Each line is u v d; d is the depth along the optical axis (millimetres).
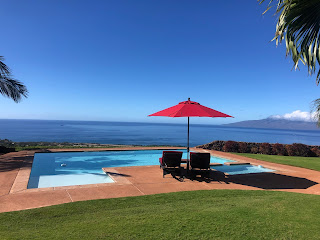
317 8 3264
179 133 98250
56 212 3963
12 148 13328
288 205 4477
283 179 7500
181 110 7168
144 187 5953
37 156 11914
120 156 13172
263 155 14180
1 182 5980
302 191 6117
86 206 4309
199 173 7559
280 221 3637
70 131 98750
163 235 3078
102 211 4066
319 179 7609
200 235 3107
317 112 11867
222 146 16797
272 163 10984
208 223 3502
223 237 3068
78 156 12477
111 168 8461
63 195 5035
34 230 3219
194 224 3459
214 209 4168
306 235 3170
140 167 8828
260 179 7418
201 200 4848
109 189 5637
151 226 3359
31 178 7559
